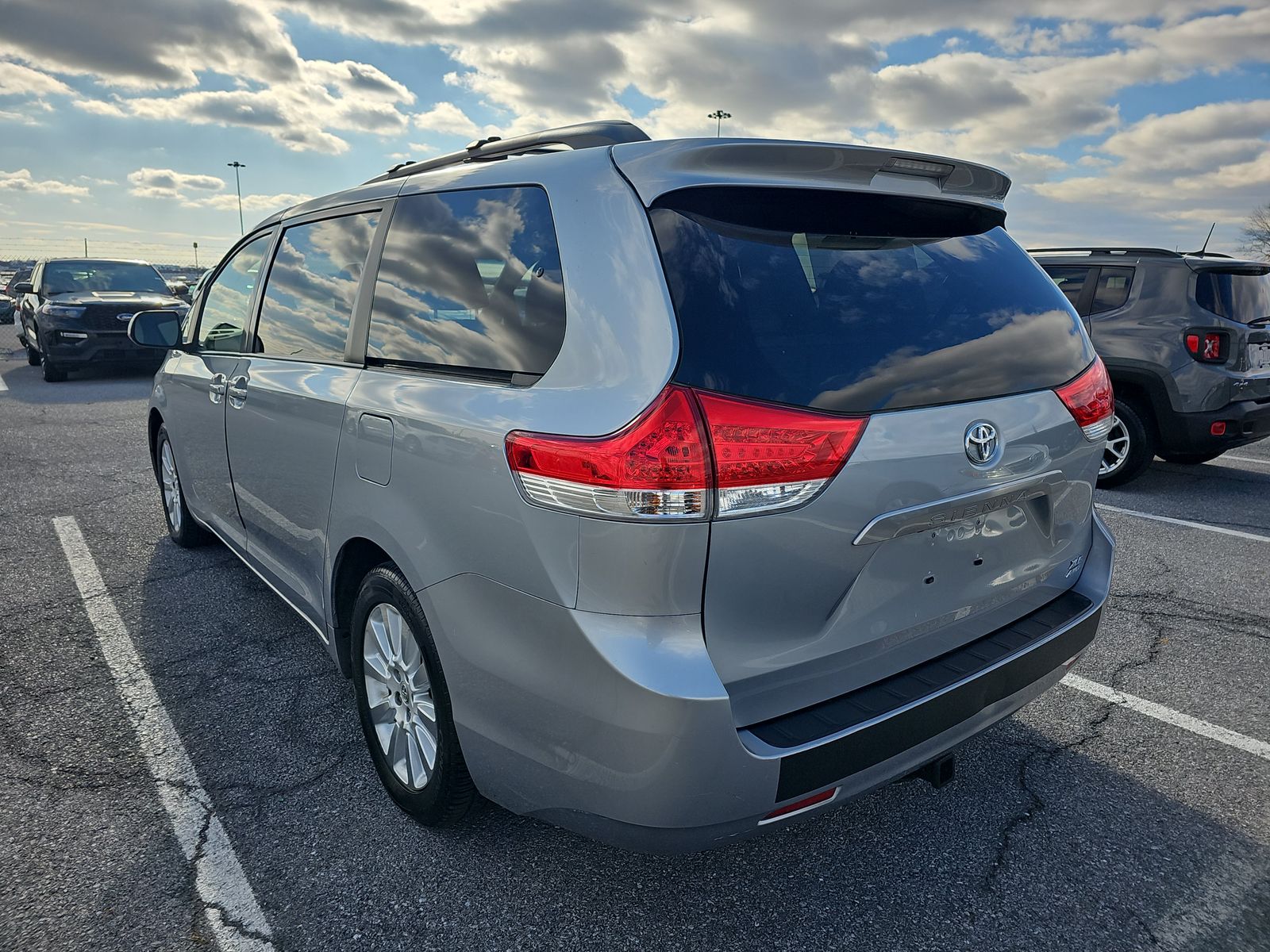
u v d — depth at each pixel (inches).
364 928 83.7
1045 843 96.7
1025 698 90.0
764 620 71.0
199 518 173.3
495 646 77.2
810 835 98.1
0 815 100.3
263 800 103.7
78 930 82.9
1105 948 81.7
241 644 145.8
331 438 102.2
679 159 74.4
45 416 378.3
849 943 82.2
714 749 67.0
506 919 84.9
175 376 167.9
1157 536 211.9
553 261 77.6
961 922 85.0
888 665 80.4
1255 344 250.1
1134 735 119.7
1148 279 256.7
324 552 108.1
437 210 96.3
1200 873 91.9
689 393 66.3
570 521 69.2
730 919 85.1
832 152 78.5
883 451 72.3
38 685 131.5
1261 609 164.9
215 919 84.7
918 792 106.4
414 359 92.8
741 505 67.0
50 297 510.0
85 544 197.3
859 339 74.8
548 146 97.6
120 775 108.5
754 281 72.4
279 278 130.0
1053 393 87.4
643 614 67.7
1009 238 97.3
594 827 74.0
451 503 80.4
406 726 97.1
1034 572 93.6
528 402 74.6
